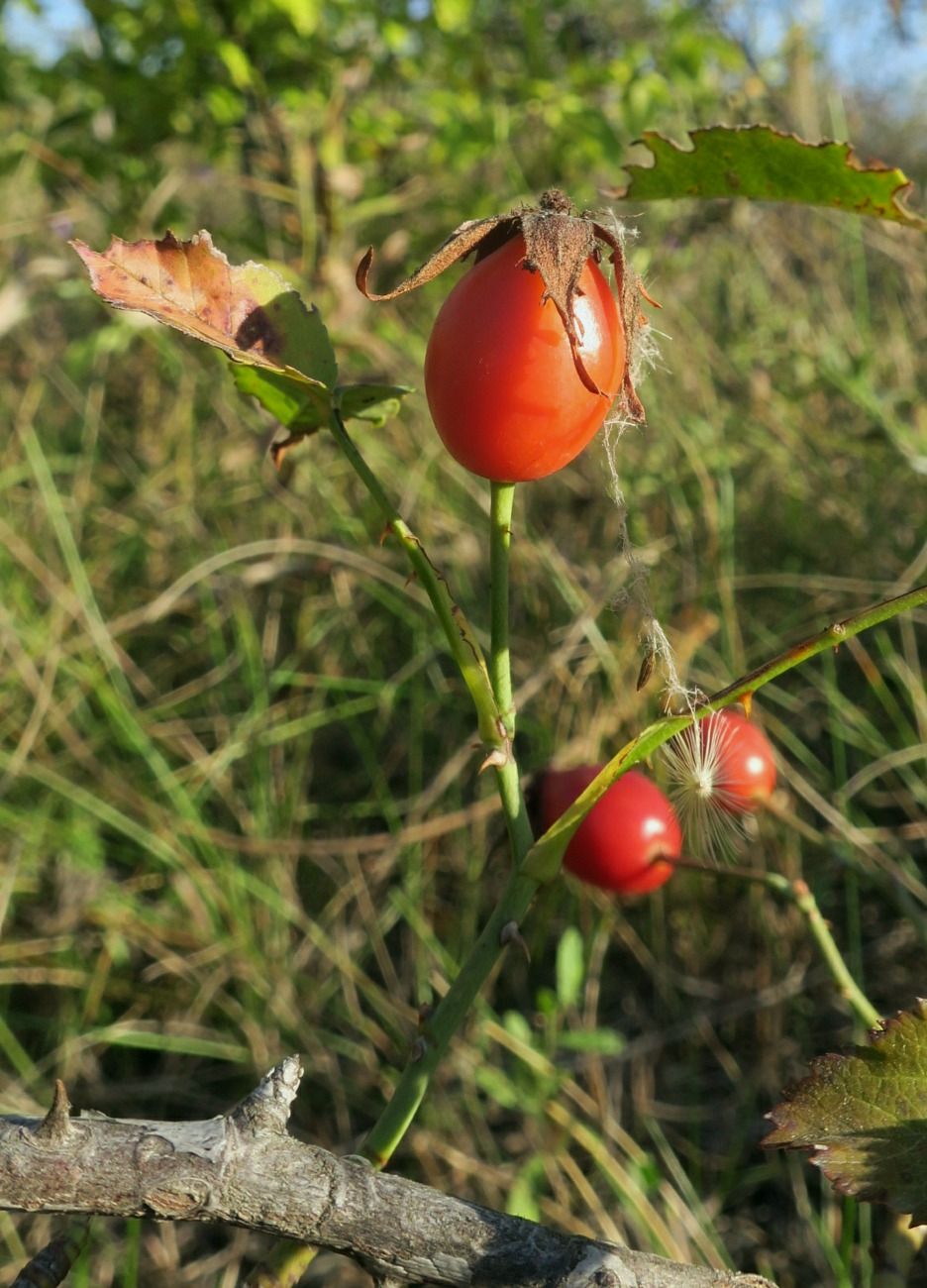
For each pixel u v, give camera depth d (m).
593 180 0.68
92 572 0.57
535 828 0.23
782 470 0.56
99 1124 0.17
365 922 0.46
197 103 0.62
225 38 0.59
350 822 0.50
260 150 0.61
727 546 0.50
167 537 0.59
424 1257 0.17
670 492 0.52
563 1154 0.36
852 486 0.57
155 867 0.48
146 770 0.51
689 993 0.43
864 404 0.51
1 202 0.69
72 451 0.66
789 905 0.44
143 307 0.19
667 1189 0.35
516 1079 0.40
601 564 0.52
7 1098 0.40
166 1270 0.38
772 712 0.50
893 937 0.43
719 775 0.23
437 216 0.65
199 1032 0.43
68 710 0.51
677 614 0.50
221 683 0.55
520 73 0.65
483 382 0.19
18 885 0.47
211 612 0.54
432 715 0.53
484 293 0.19
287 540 0.50
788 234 0.62
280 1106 0.17
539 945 0.27
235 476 0.62
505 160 0.59
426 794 0.46
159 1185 0.17
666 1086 0.42
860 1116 0.18
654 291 0.58
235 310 0.20
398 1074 0.41
